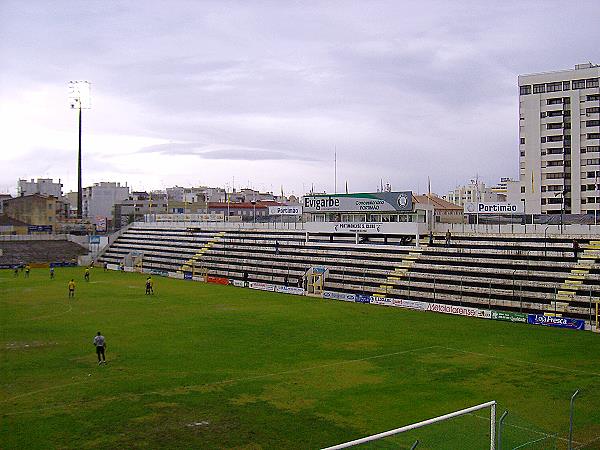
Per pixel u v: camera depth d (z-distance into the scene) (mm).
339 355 45250
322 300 78562
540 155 121875
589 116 117500
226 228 125250
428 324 59688
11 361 43031
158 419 30312
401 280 82062
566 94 119750
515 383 37375
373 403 33094
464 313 65625
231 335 53438
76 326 57875
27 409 31906
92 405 32625
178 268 115625
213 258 113500
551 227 78938
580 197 118062
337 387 36344
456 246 83938
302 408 32156
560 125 119875
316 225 103625
